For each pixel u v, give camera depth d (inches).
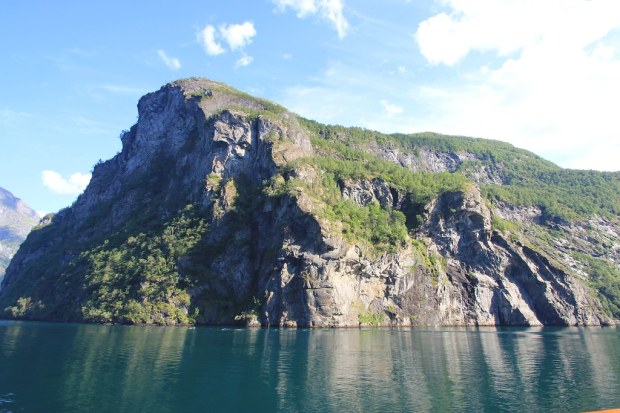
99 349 3129.9
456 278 6752.0
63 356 2797.7
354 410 1738.4
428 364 2647.6
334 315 5526.6
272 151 7490.2
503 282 6825.8
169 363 2608.3
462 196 7027.6
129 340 3713.1
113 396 1878.7
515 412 1729.8
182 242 6894.7
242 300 6186.0
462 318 6545.3
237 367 2516.0
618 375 2367.1
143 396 1887.3
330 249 5703.7
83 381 2118.6
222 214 6958.7
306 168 7086.6
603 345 3612.2
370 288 6043.3
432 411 1733.5
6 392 1910.7
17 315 7785.4
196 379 2204.7
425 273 6412.4
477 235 6939.0
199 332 4584.2
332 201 6840.6
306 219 5925.2
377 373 2380.7
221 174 7780.5
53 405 1737.2
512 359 2856.8
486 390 2042.3
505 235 7135.8
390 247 6264.8
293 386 2089.1
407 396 1932.8
